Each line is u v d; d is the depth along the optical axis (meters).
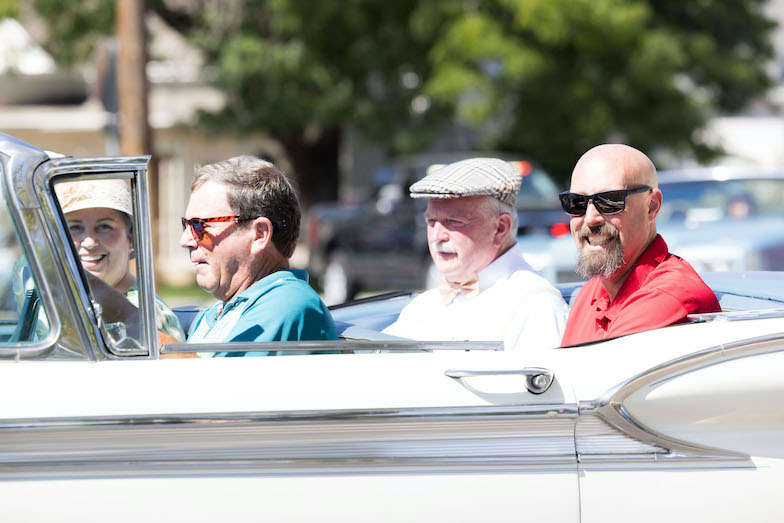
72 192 4.53
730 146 41.12
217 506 3.75
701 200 16.16
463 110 27.00
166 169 34.72
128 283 4.68
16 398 3.70
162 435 3.75
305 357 3.98
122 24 20.34
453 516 3.80
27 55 34.41
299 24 26.75
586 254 5.14
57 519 3.69
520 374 3.85
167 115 33.81
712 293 4.90
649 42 25.95
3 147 3.82
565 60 26.34
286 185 5.13
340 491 3.78
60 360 3.83
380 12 27.03
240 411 3.75
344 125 31.17
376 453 3.81
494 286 6.02
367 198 24.77
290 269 5.18
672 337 4.08
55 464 3.71
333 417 3.77
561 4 24.83
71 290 3.83
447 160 24.88
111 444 3.74
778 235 14.90
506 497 3.83
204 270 5.08
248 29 28.62
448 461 3.83
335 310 6.64
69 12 27.91
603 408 3.88
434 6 25.98
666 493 3.90
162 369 3.85
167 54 37.00
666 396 3.94
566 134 28.12
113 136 15.40
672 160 32.16
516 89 27.58
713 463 3.95
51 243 3.81
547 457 3.86
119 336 3.93
